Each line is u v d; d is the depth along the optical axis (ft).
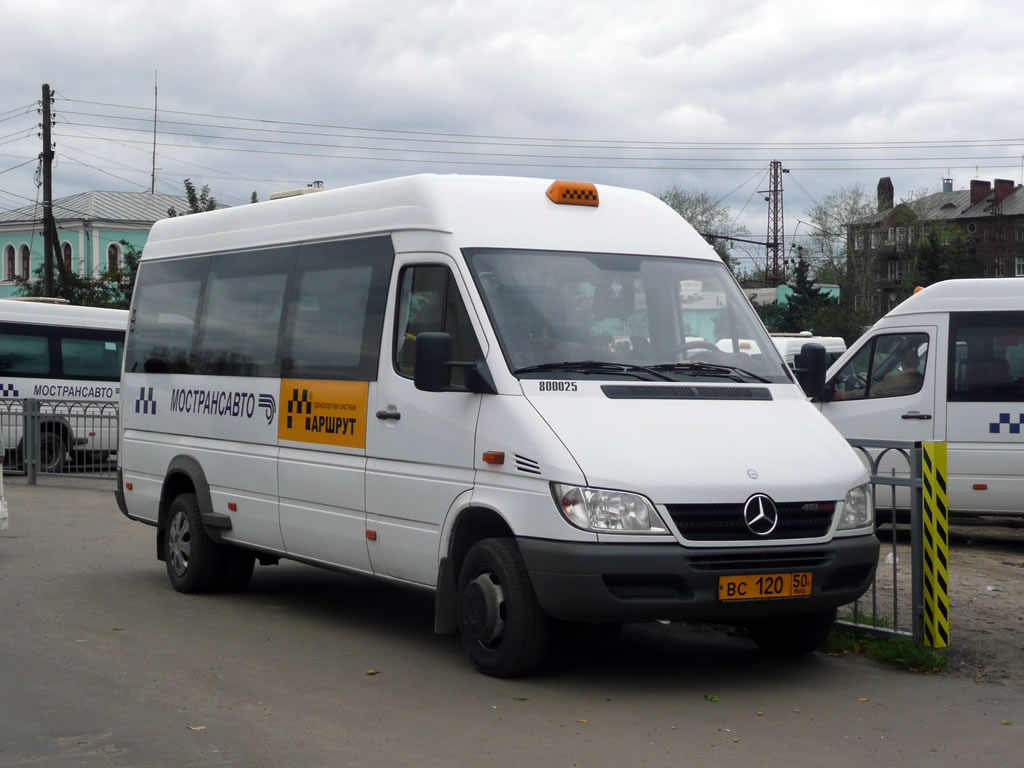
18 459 67.15
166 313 35.76
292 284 30.30
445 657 25.75
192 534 32.94
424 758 18.72
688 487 21.77
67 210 190.90
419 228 26.25
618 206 27.55
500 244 25.45
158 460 35.01
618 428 22.70
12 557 39.60
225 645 26.84
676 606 21.63
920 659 24.99
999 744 19.93
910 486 25.91
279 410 29.99
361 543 27.07
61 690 22.68
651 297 25.98
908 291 229.66
